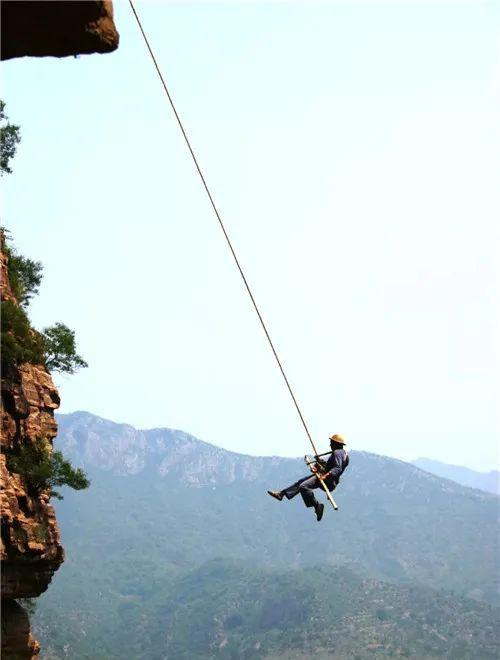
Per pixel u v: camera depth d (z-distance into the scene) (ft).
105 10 58.54
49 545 86.22
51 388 93.56
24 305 103.45
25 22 57.57
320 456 77.00
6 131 110.32
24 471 85.71
